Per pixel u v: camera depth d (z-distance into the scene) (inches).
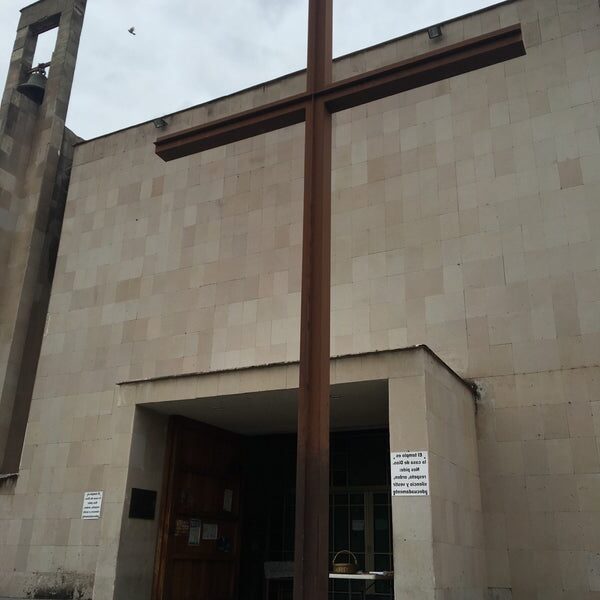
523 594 429.1
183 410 513.3
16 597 598.2
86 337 690.2
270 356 579.8
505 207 522.3
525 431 463.5
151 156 735.1
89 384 666.8
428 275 534.6
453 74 287.7
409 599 345.1
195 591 515.5
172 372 625.0
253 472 601.3
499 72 560.1
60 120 835.4
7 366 717.3
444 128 569.6
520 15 564.1
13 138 810.2
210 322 623.8
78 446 642.2
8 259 773.9
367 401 464.1
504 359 486.9
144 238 698.8
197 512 531.5
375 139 599.8
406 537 358.3
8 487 660.1
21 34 897.5
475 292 512.7
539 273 494.9
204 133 324.5
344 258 574.2
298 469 233.0
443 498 381.4
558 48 541.0
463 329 507.8
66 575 588.1
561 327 475.5
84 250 733.9
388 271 552.1
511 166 530.6
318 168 281.3
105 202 744.3
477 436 476.1
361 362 411.2
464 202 539.8
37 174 803.4
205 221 668.1
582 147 508.1
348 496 561.0
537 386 470.0
